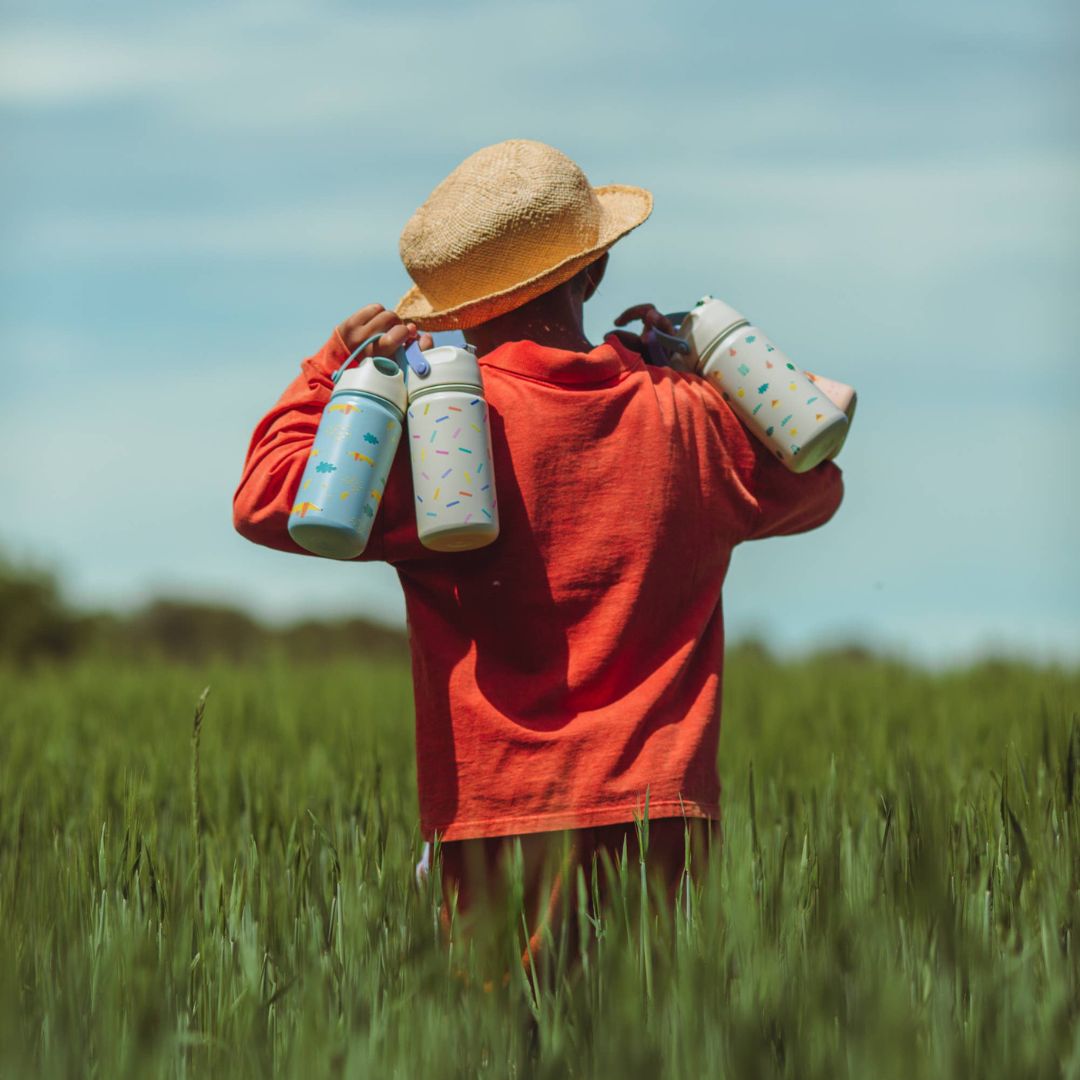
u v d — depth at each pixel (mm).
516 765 2695
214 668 10984
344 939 2752
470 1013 2439
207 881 3357
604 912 2648
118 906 2945
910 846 2939
